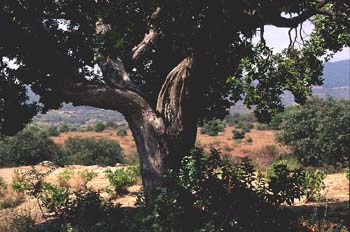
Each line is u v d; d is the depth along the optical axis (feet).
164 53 37.63
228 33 26.43
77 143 113.50
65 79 32.89
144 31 24.77
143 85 39.73
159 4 22.91
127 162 114.73
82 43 36.06
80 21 34.99
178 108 31.53
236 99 36.65
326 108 78.43
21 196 53.01
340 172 68.59
